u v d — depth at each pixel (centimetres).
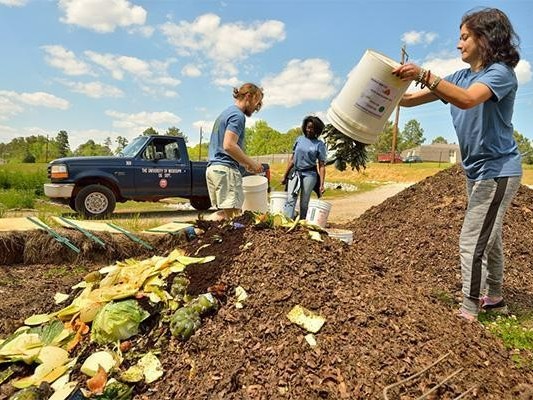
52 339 280
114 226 584
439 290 414
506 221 581
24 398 222
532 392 233
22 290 415
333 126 373
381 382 222
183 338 257
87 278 353
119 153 1112
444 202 650
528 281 447
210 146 479
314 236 354
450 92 293
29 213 1084
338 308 271
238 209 466
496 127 305
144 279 299
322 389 216
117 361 246
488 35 300
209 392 221
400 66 314
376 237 615
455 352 256
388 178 3716
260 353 240
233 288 292
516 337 312
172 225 594
